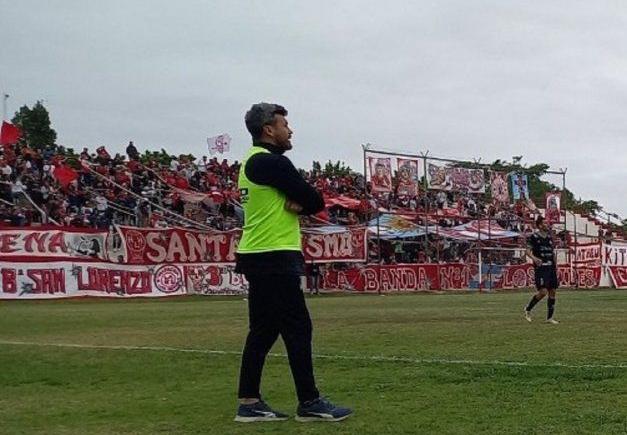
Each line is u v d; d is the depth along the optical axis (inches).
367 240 1365.7
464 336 475.8
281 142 238.7
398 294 1339.8
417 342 440.5
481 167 1611.7
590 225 1952.5
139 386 302.8
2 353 387.2
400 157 1400.1
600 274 1631.4
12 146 1318.9
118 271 1109.7
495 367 319.3
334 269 1369.3
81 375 327.9
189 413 249.6
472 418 230.7
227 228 1396.4
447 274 1477.6
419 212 1507.1
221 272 1215.6
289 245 232.5
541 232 601.9
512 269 1577.3
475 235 1557.6
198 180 1546.5
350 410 233.9
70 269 1064.2
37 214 1198.9
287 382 303.9
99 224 1235.9
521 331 510.0
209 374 327.0
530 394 266.7
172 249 1168.2
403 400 260.4
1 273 1011.3
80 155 1414.9
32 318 693.3
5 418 245.6
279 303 231.0
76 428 229.6
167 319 674.2
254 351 236.7
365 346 420.8
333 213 1557.6
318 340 455.5
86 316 721.6
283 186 229.5
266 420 234.7
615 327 539.2
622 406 244.8
